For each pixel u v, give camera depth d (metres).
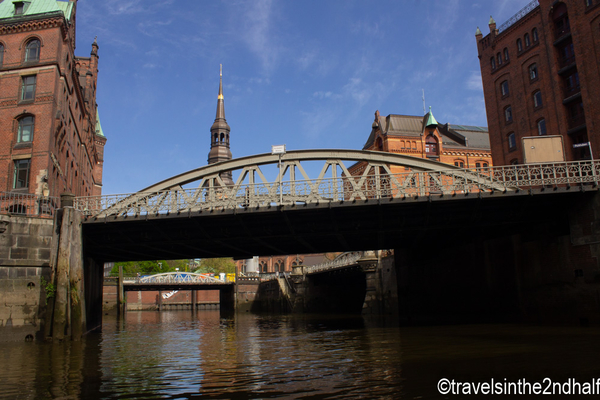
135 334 28.92
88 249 29.34
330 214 24.50
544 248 24.84
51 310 23.81
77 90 38.88
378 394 9.73
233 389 10.75
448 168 24.78
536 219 24.67
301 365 14.14
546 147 24.88
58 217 24.89
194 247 30.14
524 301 25.95
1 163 30.16
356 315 51.12
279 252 34.19
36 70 31.42
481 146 66.25
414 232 27.11
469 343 17.86
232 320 48.72
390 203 22.88
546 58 38.97
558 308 23.86
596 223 22.11
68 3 35.97
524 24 41.94
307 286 66.31
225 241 27.78
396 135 60.53
